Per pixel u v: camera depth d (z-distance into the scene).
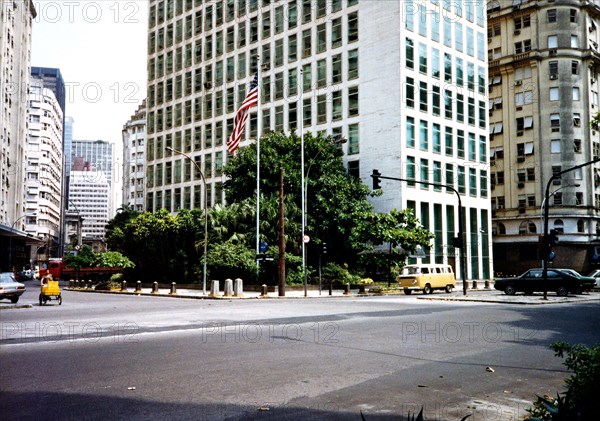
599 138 62.69
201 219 42.50
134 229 47.97
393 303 25.84
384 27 48.56
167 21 71.88
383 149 47.88
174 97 69.88
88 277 66.69
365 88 49.62
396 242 40.56
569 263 58.75
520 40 64.75
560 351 5.93
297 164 44.34
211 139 64.19
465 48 54.47
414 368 9.12
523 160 63.28
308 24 54.66
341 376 8.45
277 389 7.56
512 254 62.88
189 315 19.25
